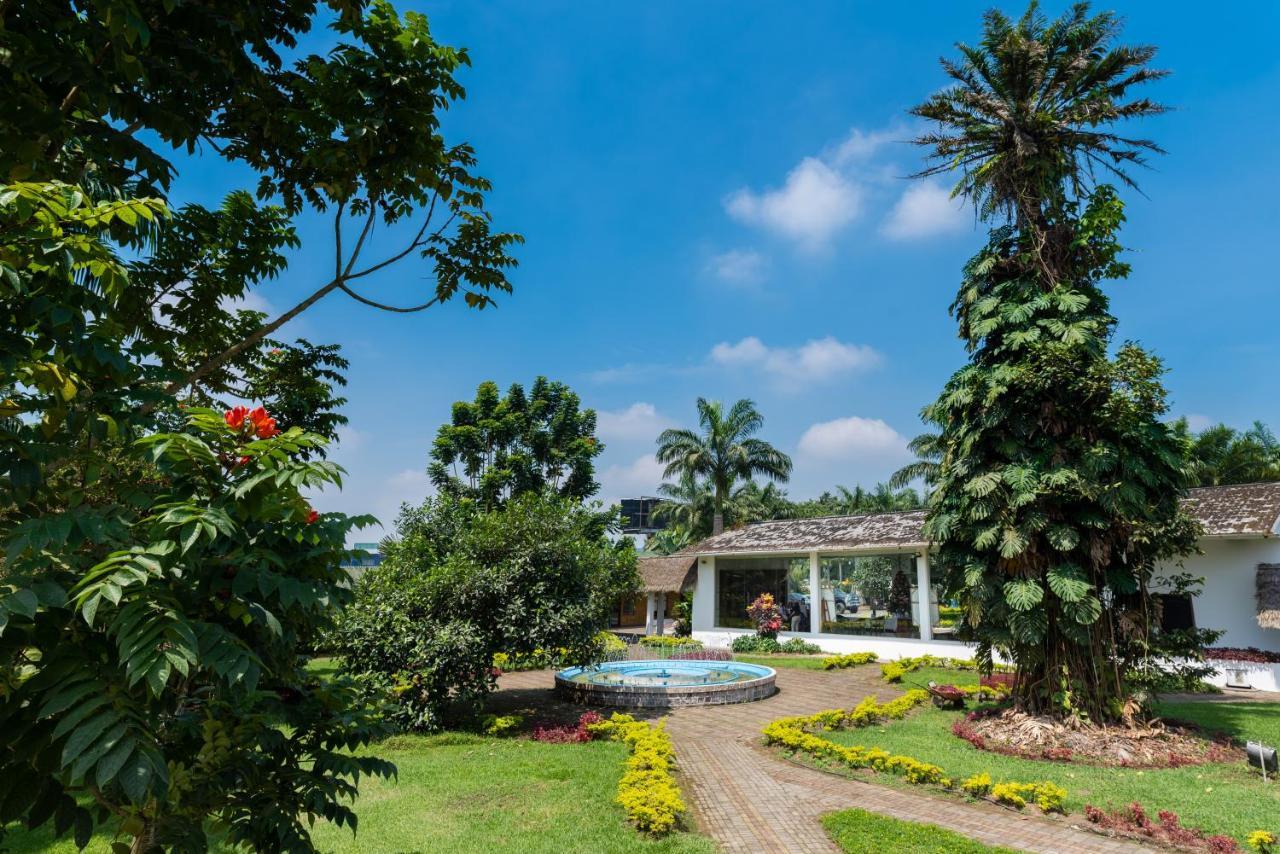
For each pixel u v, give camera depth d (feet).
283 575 10.02
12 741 8.36
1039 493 35.76
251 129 17.66
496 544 45.09
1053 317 38.45
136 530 9.62
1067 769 31.17
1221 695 52.34
